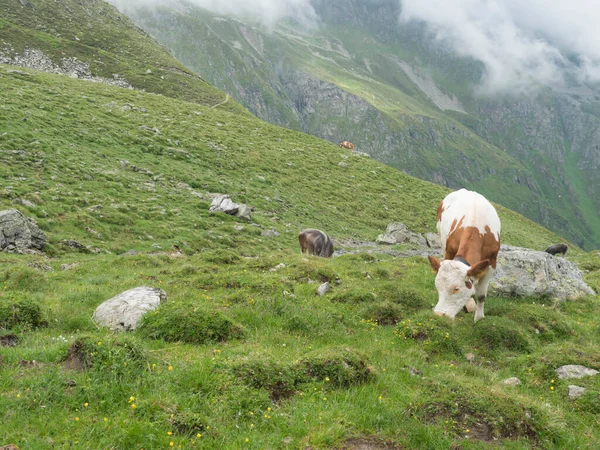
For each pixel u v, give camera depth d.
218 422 6.31
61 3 114.94
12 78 58.44
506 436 6.92
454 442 6.57
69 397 6.37
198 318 9.88
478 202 13.43
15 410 5.95
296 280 16.12
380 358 9.85
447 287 11.51
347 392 7.61
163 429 5.93
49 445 5.39
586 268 28.16
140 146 48.75
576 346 10.28
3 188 29.48
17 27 95.56
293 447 6.09
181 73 106.00
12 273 14.27
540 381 9.24
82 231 27.97
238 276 14.84
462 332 11.98
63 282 15.61
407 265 21.06
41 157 36.72
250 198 45.41
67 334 9.54
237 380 7.29
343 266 19.38
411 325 11.55
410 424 6.84
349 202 54.78
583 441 7.07
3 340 8.67
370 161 73.06
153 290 11.67
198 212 37.25
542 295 16.48
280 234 37.97
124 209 32.66
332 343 10.69
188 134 57.72
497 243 13.05
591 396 8.34
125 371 7.00
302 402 7.18
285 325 11.22
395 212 56.38
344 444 6.28
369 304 13.37
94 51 100.00
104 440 5.54
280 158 61.03
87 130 46.94
